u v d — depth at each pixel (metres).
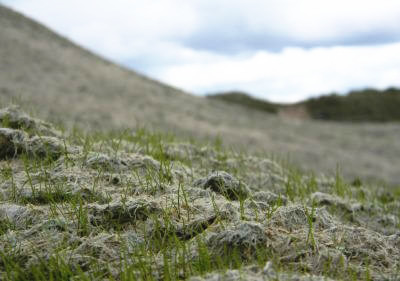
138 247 0.72
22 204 0.81
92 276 0.67
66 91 5.14
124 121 4.44
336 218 0.96
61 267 0.67
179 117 5.53
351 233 0.75
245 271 0.64
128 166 0.96
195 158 1.20
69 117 3.77
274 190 1.10
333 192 1.17
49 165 0.93
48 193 0.82
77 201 0.81
